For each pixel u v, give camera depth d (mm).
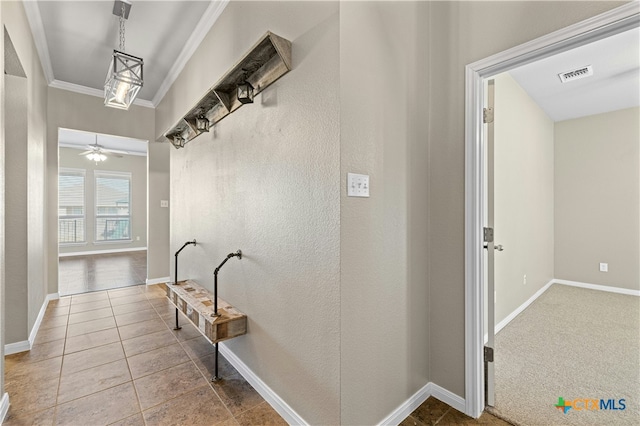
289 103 1654
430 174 1859
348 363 1378
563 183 4594
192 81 3189
